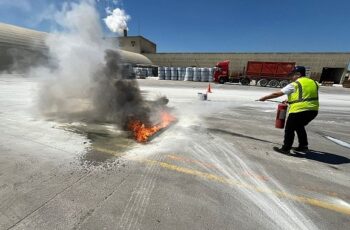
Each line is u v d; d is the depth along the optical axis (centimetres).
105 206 244
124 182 295
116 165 344
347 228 226
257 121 700
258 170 349
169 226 218
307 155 423
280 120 432
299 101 391
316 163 386
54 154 376
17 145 410
